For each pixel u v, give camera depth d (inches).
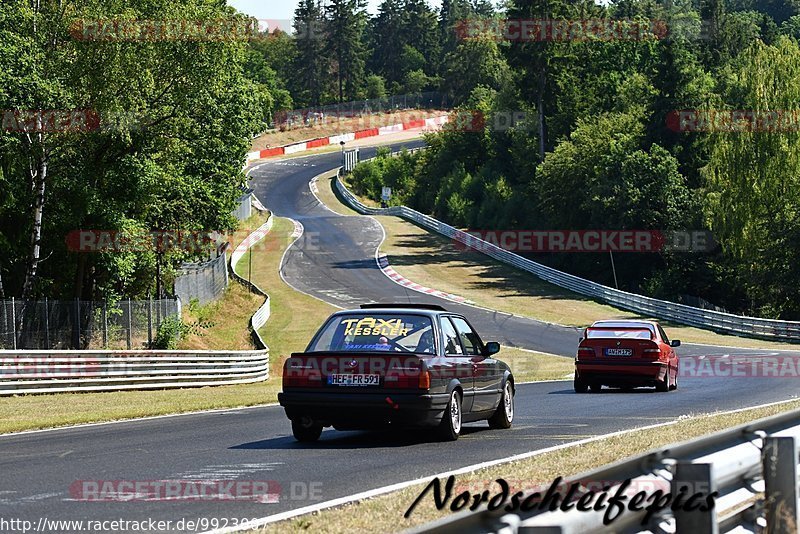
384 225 6707.7
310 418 831.7
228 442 863.1
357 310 897.5
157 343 2536.9
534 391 1604.3
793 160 4507.9
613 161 5433.1
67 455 769.6
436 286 4591.5
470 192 7214.6
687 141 5802.2
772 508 379.6
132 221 2484.0
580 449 727.1
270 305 4035.4
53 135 2236.7
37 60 2161.7
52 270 2637.8
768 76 4611.2
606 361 1535.4
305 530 453.7
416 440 866.8
